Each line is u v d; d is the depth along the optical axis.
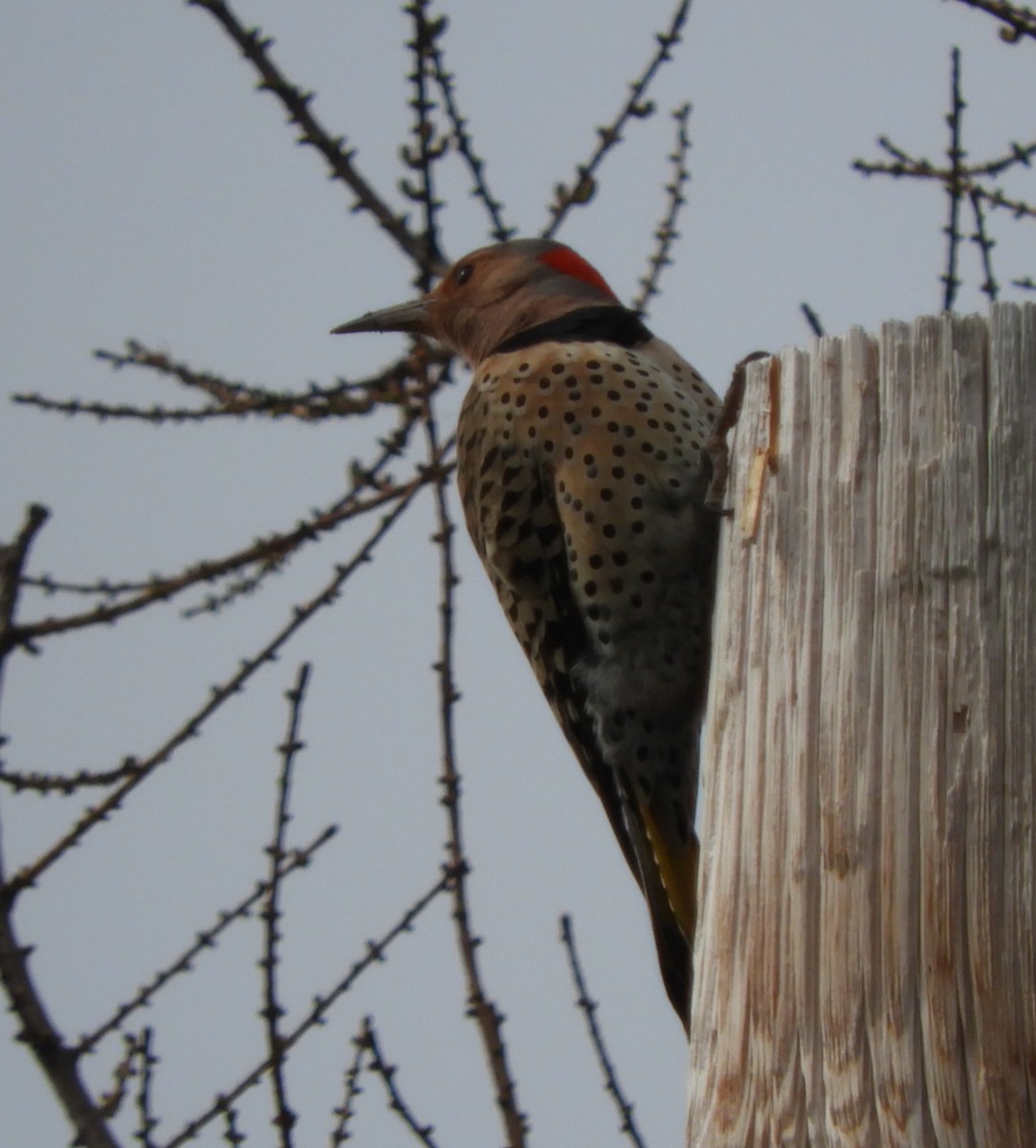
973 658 6.28
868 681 6.38
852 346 6.71
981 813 6.16
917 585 6.39
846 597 6.48
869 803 6.27
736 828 6.57
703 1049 6.48
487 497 9.57
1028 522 6.37
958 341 6.55
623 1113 8.29
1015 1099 5.94
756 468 6.87
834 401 6.70
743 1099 6.27
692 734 9.29
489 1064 8.20
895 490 6.50
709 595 9.01
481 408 9.57
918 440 6.52
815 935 6.27
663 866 9.30
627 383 9.20
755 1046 6.30
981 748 6.21
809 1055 6.19
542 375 9.34
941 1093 6.00
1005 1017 6.00
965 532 6.39
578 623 9.59
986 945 6.05
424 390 9.14
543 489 9.44
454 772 8.56
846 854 6.26
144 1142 7.83
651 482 9.05
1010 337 6.51
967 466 6.43
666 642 9.10
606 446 9.09
